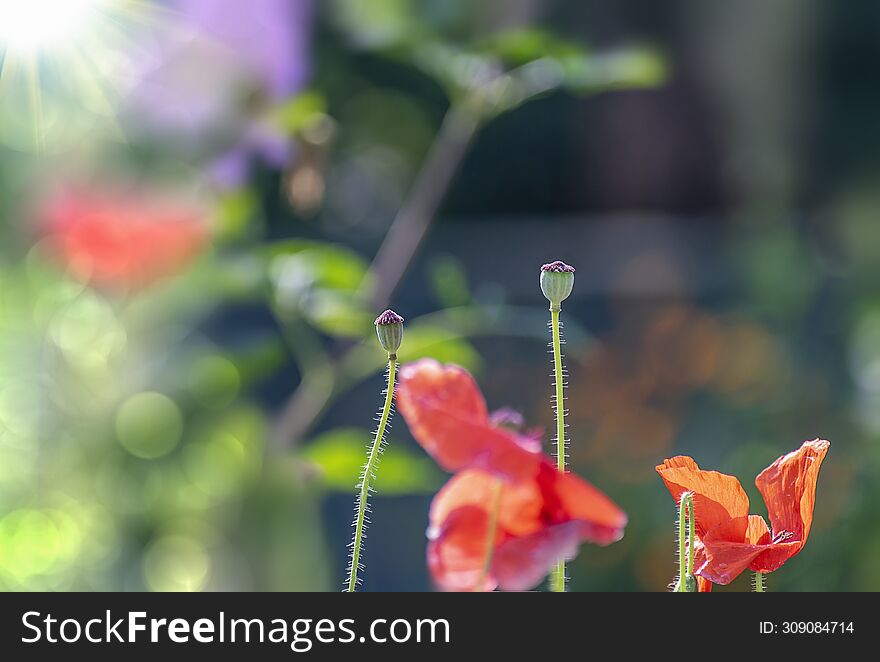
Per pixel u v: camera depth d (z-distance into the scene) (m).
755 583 1.14
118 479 2.34
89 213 1.78
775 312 4.09
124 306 2.24
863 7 6.11
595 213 5.50
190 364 1.98
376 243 3.90
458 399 1.14
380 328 1.12
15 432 2.38
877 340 3.95
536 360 3.87
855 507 2.96
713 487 1.14
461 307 1.59
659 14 5.46
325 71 2.33
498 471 1.12
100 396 2.33
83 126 1.87
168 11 1.65
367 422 3.52
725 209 5.68
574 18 5.11
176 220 1.77
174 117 1.69
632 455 3.48
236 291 1.69
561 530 1.12
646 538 3.01
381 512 3.18
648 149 5.52
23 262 2.44
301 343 1.66
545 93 1.73
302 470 1.47
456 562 1.14
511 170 5.36
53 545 2.31
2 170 2.28
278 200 3.16
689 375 3.79
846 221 5.41
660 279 4.38
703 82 5.58
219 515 2.23
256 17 1.67
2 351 2.39
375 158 4.31
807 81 6.09
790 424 3.57
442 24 2.05
